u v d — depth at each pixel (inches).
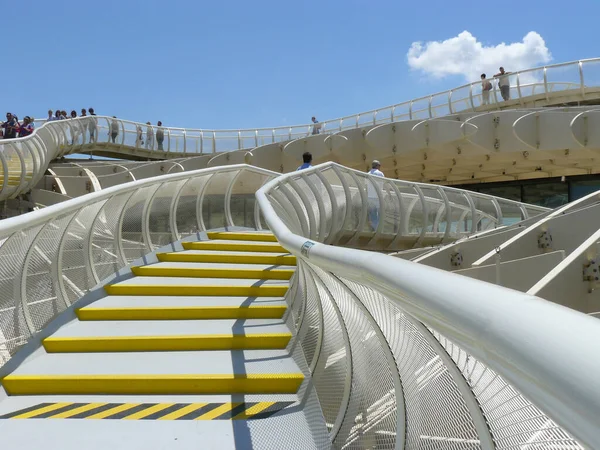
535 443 51.8
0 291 196.5
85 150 1343.5
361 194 538.6
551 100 907.4
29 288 223.1
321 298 177.3
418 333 84.8
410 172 1085.1
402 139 918.4
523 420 53.6
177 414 167.6
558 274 239.5
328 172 526.0
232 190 509.4
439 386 79.8
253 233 458.0
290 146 1036.5
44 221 209.5
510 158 898.7
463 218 630.5
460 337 50.0
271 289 295.9
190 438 150.8
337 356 156.1
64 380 186.4
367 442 121.3
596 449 30.2
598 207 356.2
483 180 1152.8
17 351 207.8
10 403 177.9
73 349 220.1
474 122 844.6
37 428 157.4
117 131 1395.2
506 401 56.9
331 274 129.4
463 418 71.3
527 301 42.5
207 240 429.1
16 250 205.2
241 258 364.2
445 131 866.8
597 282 250.5
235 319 260.1
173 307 260.2
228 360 208.8
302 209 434.9
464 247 405.4
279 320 259.0
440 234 604.7
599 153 795.4
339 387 150.0
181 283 304.3
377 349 116.0
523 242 345.4
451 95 1004.6
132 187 317.4
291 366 200.7
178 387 186.4
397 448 99.7
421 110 1039.6
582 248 253.0
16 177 732.0
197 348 223.6
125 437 151.4
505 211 681.6
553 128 766.5
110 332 232.5
